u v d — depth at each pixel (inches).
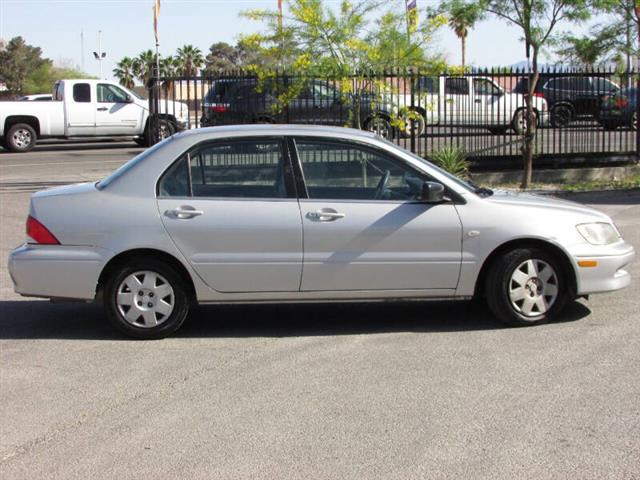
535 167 674.2
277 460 177.2
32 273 264.4
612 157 688.4
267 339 269.9
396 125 609.3
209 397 216.2
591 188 625.6
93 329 285.6
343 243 263.0
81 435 193.3
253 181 267.6
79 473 173.5
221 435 191.2
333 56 583.5
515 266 269.0
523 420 195.2
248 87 651.5
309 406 207.8
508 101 823.1
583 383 218.8
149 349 260.5
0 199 593.6
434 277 266.8
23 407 211.8
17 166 832.3
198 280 263.9
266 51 585.0
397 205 265.1
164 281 267.7
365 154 268.8
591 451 177.5
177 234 261.4
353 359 245.6
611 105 695.7
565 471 168.6
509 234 265.6
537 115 690.2
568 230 268.8
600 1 584.1
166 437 190.9
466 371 231.3
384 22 584.1
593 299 307.0
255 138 267.4
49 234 263.7
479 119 717.3
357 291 266.8
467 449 180.1
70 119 992.2
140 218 262.1
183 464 176.4
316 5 567.2
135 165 269.4
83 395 219.9
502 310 271.3
